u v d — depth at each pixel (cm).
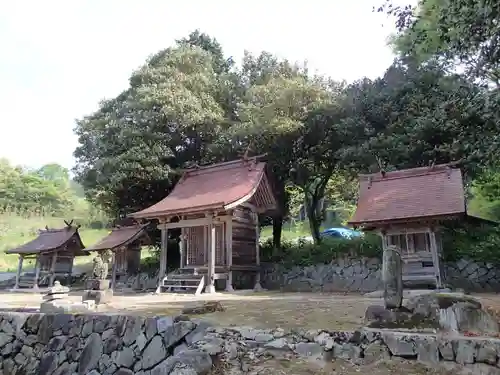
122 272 1917
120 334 752
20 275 2050
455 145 1302
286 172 1867
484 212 1858
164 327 686
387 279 624
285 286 1692
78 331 823
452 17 798
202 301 1086
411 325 576
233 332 624
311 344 563
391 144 1523
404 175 1349
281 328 629
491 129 1098
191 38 2538
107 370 736
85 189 2161
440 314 575
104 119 2061
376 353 537
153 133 1841
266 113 1720
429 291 1106
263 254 1916
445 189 1222
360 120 1642
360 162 1639
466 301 588
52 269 1981
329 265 1623
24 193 4553
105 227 4200
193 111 1875
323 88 1848
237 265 1578
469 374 472
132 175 1758
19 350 901
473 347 488
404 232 1208
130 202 2011
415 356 518
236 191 1505
